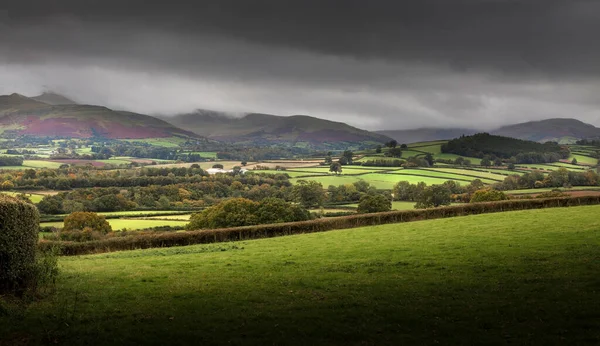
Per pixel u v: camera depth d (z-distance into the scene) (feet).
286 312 57.93
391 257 90.17
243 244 125.18
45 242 128.77
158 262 93.66
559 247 88.84
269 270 82.38
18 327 50.21
